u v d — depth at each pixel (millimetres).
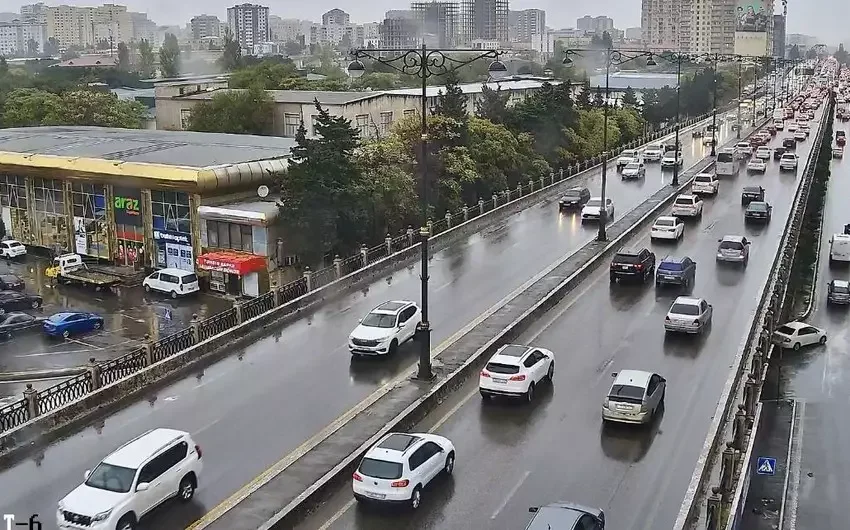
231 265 54125
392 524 23266
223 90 106188
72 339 47188
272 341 40500
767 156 106438
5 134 79750
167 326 49406
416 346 39031
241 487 25781
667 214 72125
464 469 26625
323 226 55375
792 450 37562
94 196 63906
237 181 58406
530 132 97125
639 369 35375
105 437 30000
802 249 70750
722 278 50562
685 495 24578
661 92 170500
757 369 35312
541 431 29500
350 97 101938
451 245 60719
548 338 39750
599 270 53000
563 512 20672
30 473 27281
